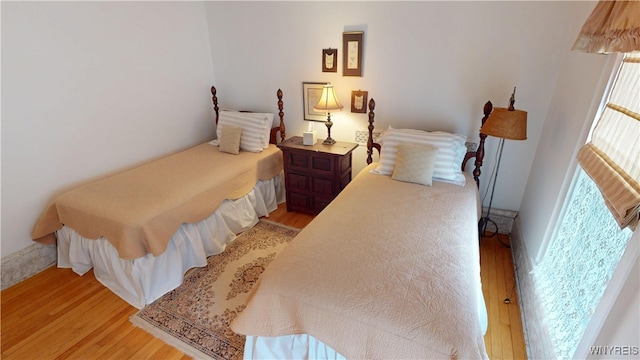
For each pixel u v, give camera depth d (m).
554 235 1.79
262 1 3.14
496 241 2.82
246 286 2.29
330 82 3.14
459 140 2.54
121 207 2.16
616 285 0.98
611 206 1.01
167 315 2.04
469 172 2.89
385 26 2.75
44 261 2.50
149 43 3.00
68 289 2.29
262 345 1.56
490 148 2.75
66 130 2.50
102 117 2.73
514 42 2.40
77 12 2.43
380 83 2.95
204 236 2.56
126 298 2.19
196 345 1.83
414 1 2.58
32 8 2.19
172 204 2.23
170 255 2.26
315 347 1.47
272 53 3.31
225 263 2.54
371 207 2.07
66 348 1.82
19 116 2.22
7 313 2.07
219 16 3.42
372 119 2.92
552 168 1.99
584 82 1.69
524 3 2.29
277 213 3.37
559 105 2.12
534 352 1.64
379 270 1.47
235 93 3.71
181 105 3.45
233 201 2.86
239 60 3.52
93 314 2.06
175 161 3.03
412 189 2.35
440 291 1.34
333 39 2.98
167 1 3.08
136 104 2.99
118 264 2.20
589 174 1.25
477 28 2.47
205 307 2.10
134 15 2.83
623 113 1.17
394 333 1.22
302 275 1.46
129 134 2.98
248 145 3.31
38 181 2.39
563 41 2.26
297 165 3.13
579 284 1.37
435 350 1.16
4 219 2.25
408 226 1.83
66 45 2.40
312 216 3.30
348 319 1.29
